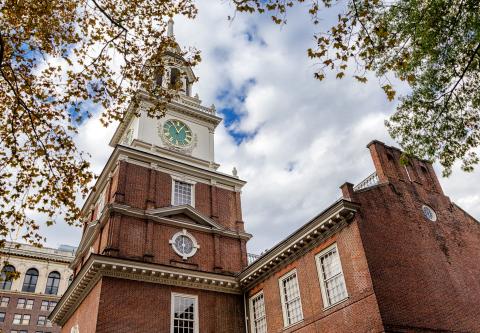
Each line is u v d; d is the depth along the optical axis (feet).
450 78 51.16
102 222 92.94
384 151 80.64
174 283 86.17
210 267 94.94
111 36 48.37
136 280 81.92
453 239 76.69
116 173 97.14
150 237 89.66
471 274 73.51
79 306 89.81
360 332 59.16
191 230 97.60
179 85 57.41
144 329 77.92
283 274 79.97
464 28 47.29
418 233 71.92
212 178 109.91
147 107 114.62
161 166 103.14
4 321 230.68
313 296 70.49
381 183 74.74
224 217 105.91
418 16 47.21
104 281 78.23
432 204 79.30
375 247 64.39
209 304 88.17
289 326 74.18
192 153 116.26
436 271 68.80
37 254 254.88
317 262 71.61
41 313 242.58
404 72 49.98
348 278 64.18
